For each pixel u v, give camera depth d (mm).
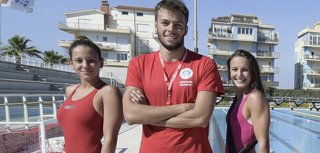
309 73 38531
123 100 1768
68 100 1863
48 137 4320
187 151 1637
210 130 8438
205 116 1625
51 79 19125
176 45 1704
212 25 37469
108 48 34562
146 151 1702
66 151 1775
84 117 1698
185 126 1609
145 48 38688
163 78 1741
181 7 1669
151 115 1625
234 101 2266
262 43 38469
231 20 36938
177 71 1741
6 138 3979
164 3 1697
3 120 5387
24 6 7336
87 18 36688
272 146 6262
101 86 1834
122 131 7281
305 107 19938
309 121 11547
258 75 2078
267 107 1891
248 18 38531
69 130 1736
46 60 34500
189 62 1777
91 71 1796
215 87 1728
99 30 34469
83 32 34625
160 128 1681
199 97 1677
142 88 1809
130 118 1678
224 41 37094
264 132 1831
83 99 1752
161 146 1644
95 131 1748
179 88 1703
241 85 2064
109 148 1662
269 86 31750
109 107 1714
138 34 38906
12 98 6422
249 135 1950
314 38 39219
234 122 2076
